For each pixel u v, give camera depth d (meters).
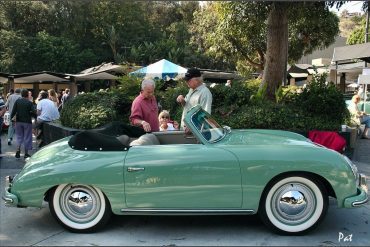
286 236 4.42
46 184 4.40
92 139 4.55
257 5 11.40
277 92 10.12
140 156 4.38
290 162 4.27
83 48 47.06
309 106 9.39
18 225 4.86
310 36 21.38
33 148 11.22
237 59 23.64
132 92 10.68
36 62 40.31
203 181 4.28
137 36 49.22
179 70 16.67
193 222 4.87
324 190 4.39
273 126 8.95
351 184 4.34
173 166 4.29
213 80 26.95
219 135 4.85
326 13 11.95
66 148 4.74
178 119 10.34
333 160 4.33
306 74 24.94
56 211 4.55
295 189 4.39
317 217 4.40
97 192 4.49
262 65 22.00
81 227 4.54
